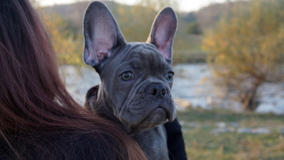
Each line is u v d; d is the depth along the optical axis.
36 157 0.35
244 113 3.35
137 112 0.45
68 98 0.40
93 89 0.54
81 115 0.39
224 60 4.05
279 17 4.05
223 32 4.08
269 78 3.98
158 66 0.49
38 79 0.38
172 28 0.57
